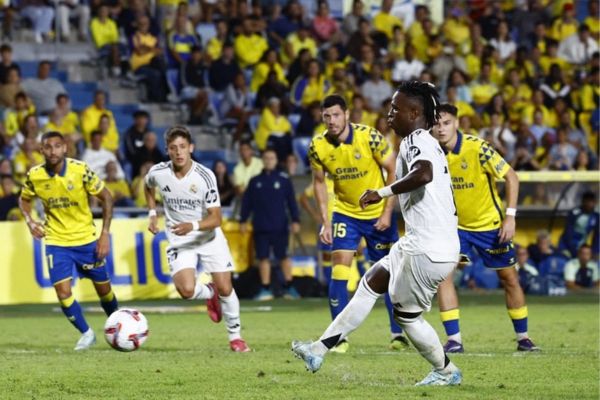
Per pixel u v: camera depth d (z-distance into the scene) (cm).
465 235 2841
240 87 6562
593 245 5481
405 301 1989
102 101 5991
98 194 3102
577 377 2241
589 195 5456
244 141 5722
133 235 5003
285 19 7150
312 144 2930
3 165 5188
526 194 5494
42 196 3072
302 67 6619
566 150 6372
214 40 6781
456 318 2775
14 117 5828
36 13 6888
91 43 6950
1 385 2147
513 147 6494
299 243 5331
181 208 2905
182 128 2872
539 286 5384
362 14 7156
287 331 3519
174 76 6762
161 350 2919
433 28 7356
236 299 2877
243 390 2039
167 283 5047
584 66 7438
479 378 2214
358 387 2067
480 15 7662
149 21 6794
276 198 5147
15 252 4828
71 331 3647
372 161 2900
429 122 1961
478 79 6994
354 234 2938
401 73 6919
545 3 7844
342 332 2047
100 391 2050
